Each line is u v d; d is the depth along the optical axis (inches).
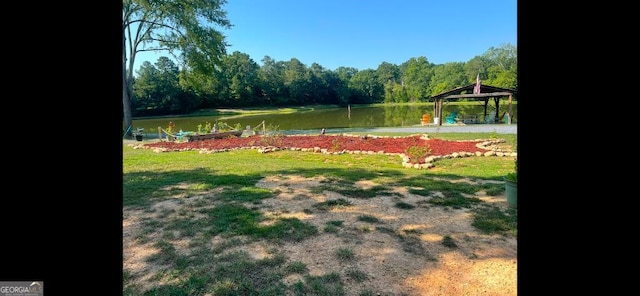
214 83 1924.2
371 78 2893.7
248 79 2299.5
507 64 1897.1
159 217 152.9
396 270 102.4
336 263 106.9
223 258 110.7
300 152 406.3
